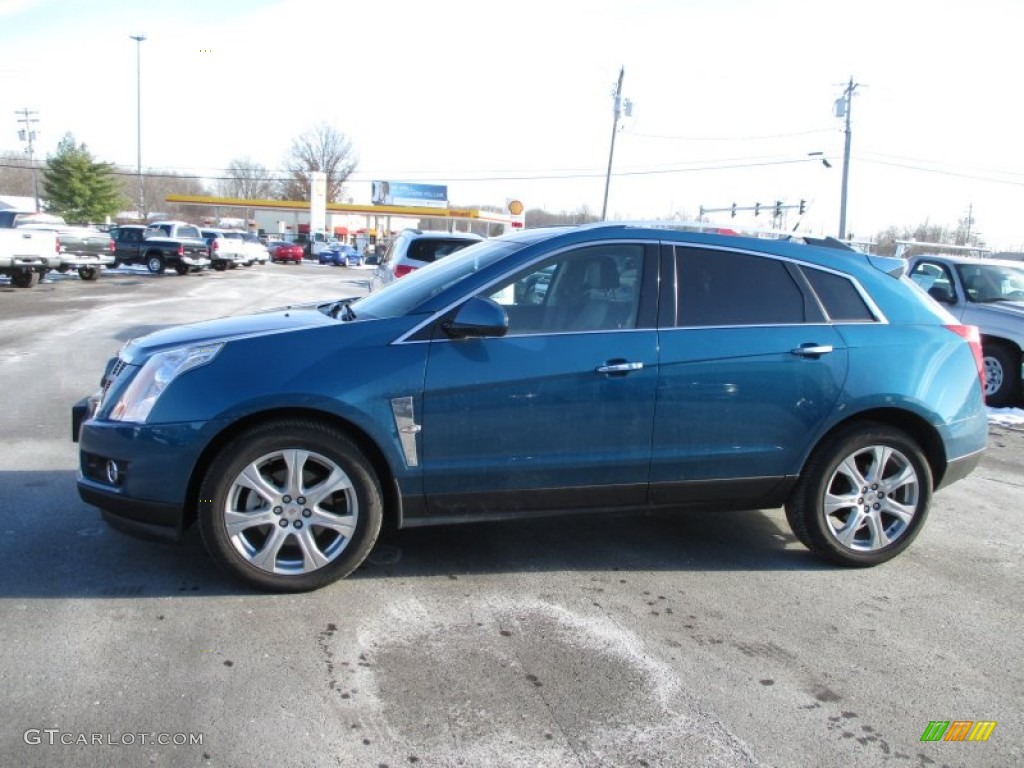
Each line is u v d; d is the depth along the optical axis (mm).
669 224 4219
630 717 2898
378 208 65938
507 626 3525
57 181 62906
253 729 2715
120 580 3770
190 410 3504
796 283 4207
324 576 3707
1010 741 2867
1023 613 3916
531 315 3908
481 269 3918
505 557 4301
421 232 11562
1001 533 5094
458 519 3902
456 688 3021
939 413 4293
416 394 3662
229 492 3566
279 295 22078
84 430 3709
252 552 3648
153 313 15617
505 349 3766
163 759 2543
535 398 3771
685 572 4223
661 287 4023
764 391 4023
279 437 3570
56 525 4402
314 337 3678
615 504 4035
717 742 2783
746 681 3182
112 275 27797
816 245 4395
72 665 3037
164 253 30469
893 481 4309
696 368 3934
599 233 4039
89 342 11398
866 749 2787
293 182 89062
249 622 3434
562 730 2803
